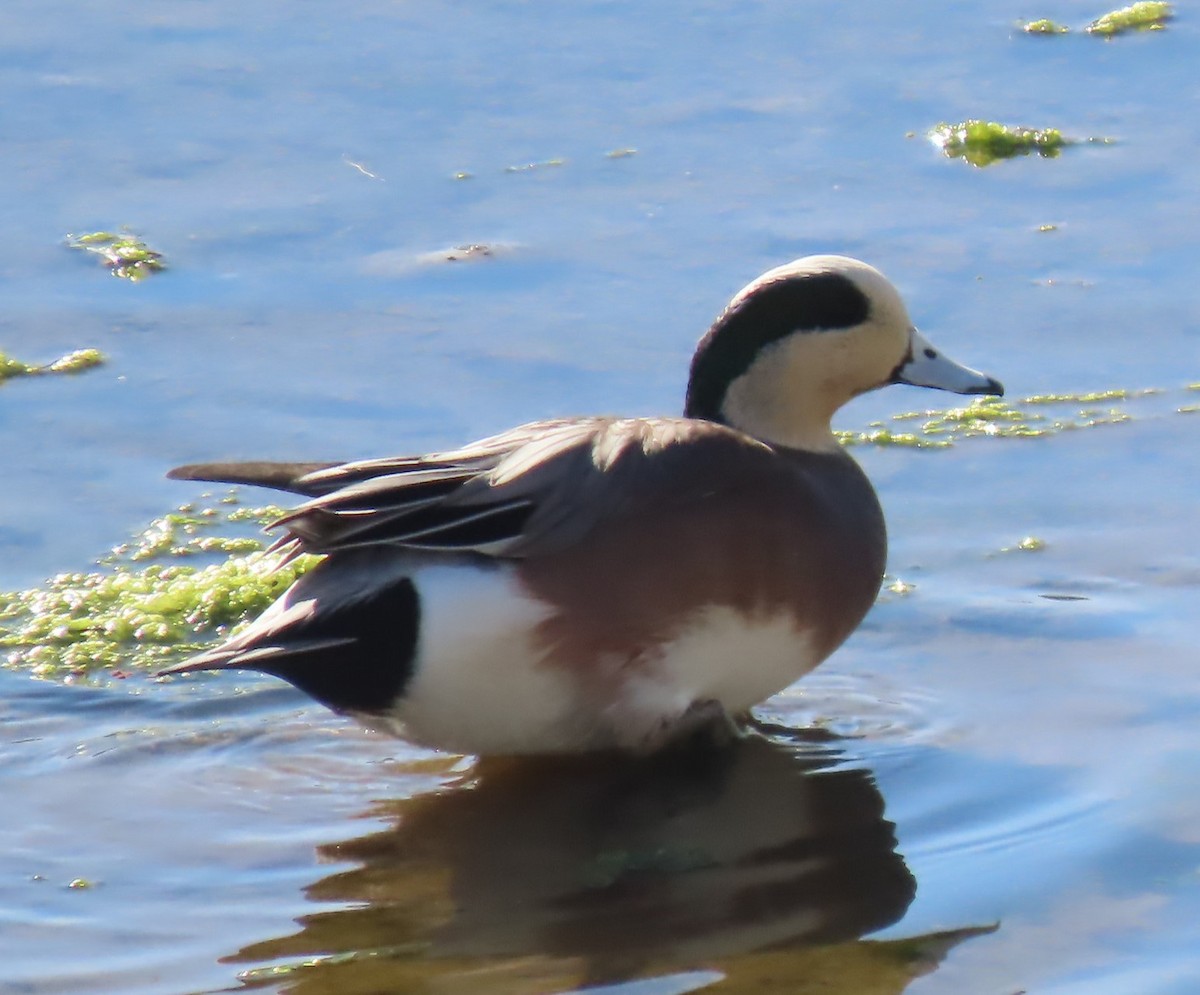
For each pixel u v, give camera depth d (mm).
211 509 12266
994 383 10484
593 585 9008
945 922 7859
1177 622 10414
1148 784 8812
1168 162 16359
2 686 10203
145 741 9672
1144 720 9469
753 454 9430
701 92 17734
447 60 18281
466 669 8961
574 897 8195
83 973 7633
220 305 14398
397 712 9141
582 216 15602
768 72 18125
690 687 9359
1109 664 10039
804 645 9602
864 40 18750
